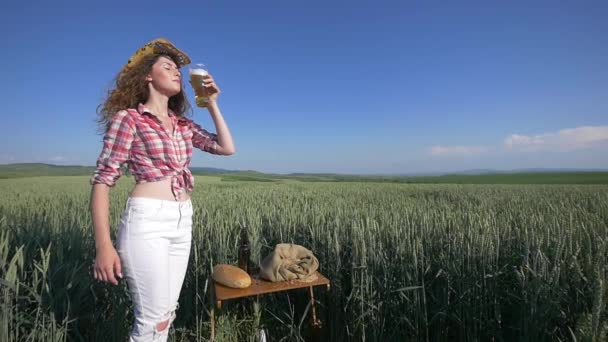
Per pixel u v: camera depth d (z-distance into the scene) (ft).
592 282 8.21
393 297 10.85
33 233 12.38
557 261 8.95
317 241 14.49
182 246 7.07
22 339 8.60
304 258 10.19
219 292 8.87
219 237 13.84
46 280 9.50
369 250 11.36
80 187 59.57
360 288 10.92
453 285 10.47
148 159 6.57
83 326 10.13
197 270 12.26
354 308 11.02
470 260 10.33
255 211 19.62
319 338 10.55
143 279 6.45
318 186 65.51
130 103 6.94
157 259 6.46
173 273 6.99
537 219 15.37
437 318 10.53
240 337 11.39
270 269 9.77
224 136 8.16
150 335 6.63
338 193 42.60
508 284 10.73
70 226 15.03
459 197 37.81
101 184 6.22
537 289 8.55
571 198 32.91
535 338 8.48
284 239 15.84
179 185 6.86
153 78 6.92
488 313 10.10
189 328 11.74
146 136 6.48
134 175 6.66
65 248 11.82
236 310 11.57
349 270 12.23
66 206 26.12
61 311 9.32
